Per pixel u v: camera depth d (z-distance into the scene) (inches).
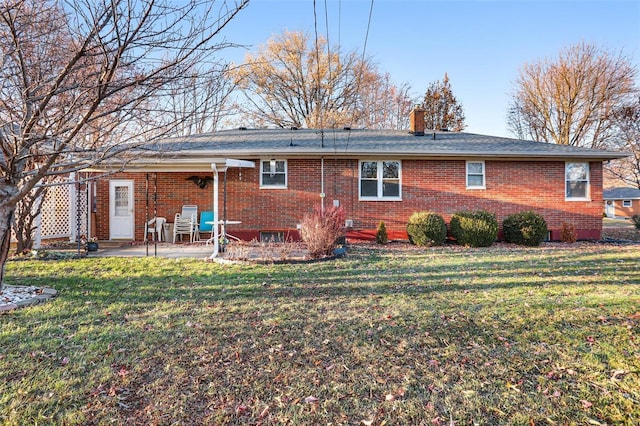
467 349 135.7
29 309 179.3
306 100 1098.1
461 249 400.5
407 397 104.9
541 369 120.0
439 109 1205.1
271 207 466.9
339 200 469.7
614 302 188.5
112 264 300.8
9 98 163.2
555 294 207.3
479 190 477.7
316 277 255.4
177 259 327.3
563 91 1074.7
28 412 95.7
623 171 915.4
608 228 727.1
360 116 1134.4
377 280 246.4
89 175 407.5
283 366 123.1
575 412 96.8
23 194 197.0
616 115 786.2
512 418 94.6
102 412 96.7
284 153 447.5
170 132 180.7
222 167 401.1
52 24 156.3
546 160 482.0
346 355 131.5
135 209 483.2
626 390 106.7
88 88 147.6
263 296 207.8
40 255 332.8
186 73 159.8
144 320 166.1
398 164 474.0
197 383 112.0
